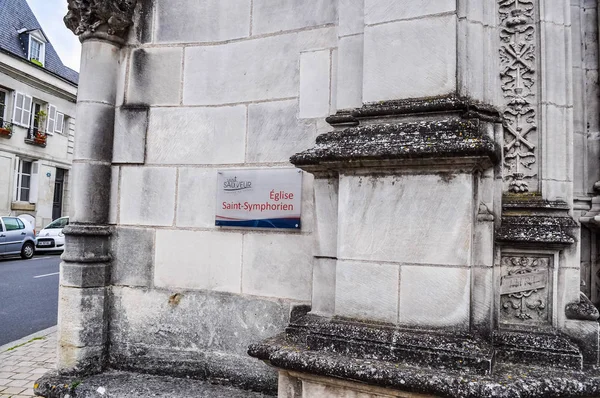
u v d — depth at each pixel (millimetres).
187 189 3357
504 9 2631
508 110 2588
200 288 3273
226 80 3314
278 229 3064
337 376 2195
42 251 19719
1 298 10180
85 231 3369
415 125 2334
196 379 3225
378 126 2430
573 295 2414
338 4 2920
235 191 3205
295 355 2316
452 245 2219
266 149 3150
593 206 3502
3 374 5051
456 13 2359
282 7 3174
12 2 27344
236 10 3322
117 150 3531
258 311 3094
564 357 2244
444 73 2344
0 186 23672
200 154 3344
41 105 26406
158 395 3004
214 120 3324
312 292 2783
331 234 2717
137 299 3422
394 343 2211
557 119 2535
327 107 2982
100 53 3492
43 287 11750
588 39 3600
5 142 23750
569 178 2529
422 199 2285
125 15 3455
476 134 2205
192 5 3436
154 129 3465
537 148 2529
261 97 3195
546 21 2568
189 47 3422
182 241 3344
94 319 3385
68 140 28250
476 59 2430
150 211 3434
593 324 2357
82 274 3350
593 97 3568
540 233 2398
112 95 3543
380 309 2342
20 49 25938
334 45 2986
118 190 3518
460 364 2078
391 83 2459
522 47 2590
